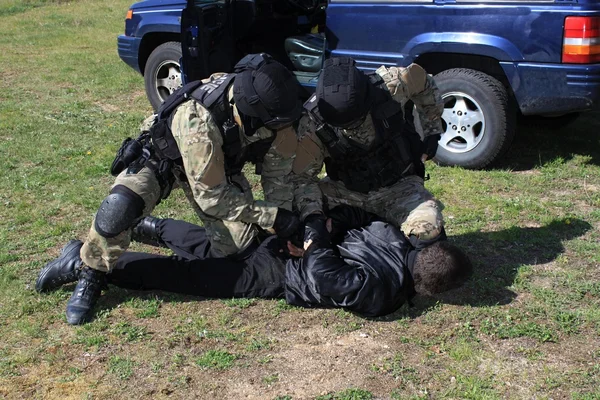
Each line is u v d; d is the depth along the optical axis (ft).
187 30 21.40
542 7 16.94
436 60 19.35
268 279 12.48
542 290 12.81
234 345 11.35
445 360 10.93
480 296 12.73
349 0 19.66
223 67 21.90
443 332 11.64
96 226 11.68
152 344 11.33
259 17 21.74
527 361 10.91
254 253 12.77
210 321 11.99
